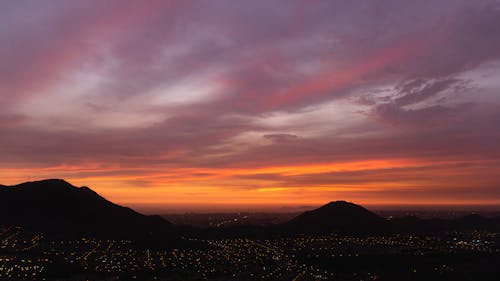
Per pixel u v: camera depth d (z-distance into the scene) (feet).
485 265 627.87
